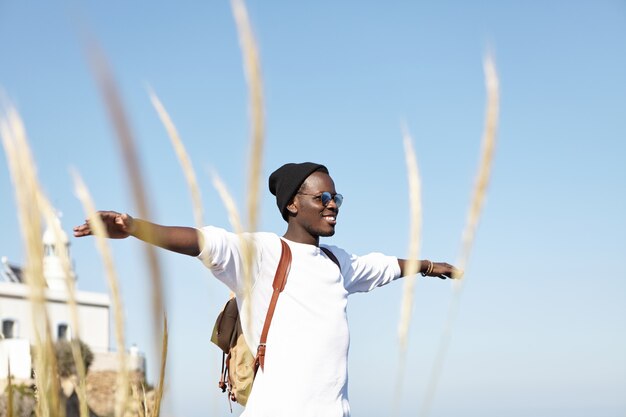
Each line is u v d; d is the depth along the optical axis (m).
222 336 2.98
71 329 0.85
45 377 0.86
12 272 23.50
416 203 0.87
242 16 0.60
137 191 0.49
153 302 0.57
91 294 33.16
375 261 3.57
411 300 0.88
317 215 3.10
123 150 0.48
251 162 0.65
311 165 3.16
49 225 0.72
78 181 0.71
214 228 2.72
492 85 0.74
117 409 0.71
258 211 0.65
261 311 2.87
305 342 2.86
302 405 2.79
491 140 0.76
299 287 2.93
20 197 0.69
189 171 0.87
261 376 2.84
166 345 0.74
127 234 2.20
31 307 0.75
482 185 0.77
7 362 1.06
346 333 3.01
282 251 2.95
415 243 0.87
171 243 2.49
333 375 2.90
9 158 0.68
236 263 2.73
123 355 0.72
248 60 0.61
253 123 0.63
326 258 3.16
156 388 0.74
